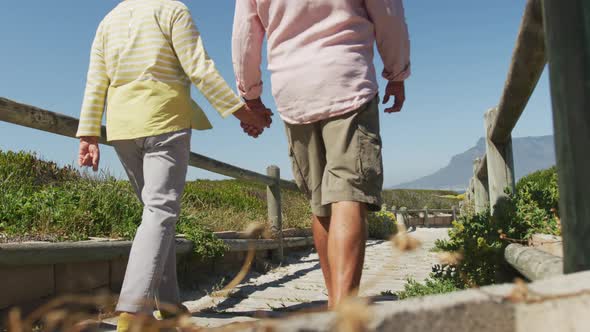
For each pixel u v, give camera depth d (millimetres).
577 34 758
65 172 6223
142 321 483
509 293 543
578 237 730
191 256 4062
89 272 3039
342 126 1762
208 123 2336
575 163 742
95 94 2219
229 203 7961
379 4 1839
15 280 2514
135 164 2232
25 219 3303
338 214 1676
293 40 1882
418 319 499
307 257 6879
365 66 1811
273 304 3404
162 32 2186
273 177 6043
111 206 4031
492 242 2703
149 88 2109
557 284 567
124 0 2328
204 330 466
